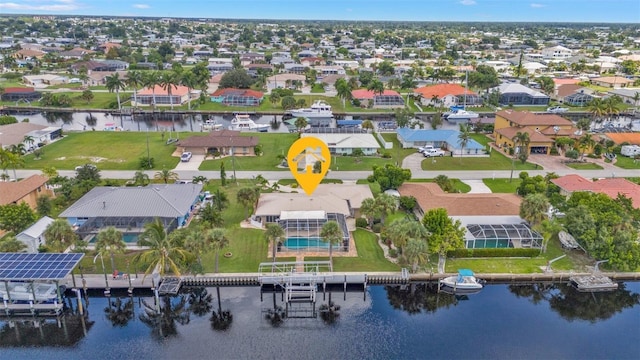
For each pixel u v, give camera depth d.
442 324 63.81
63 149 129.38
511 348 59.34
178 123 170.62
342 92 188.62
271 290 70.88
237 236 81.75
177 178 106.19
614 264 72.19
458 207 85.75
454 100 197.62
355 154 126.38
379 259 76.00
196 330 62.38
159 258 64.94
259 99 193.88
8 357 57.53
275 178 109.81
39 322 64.94
